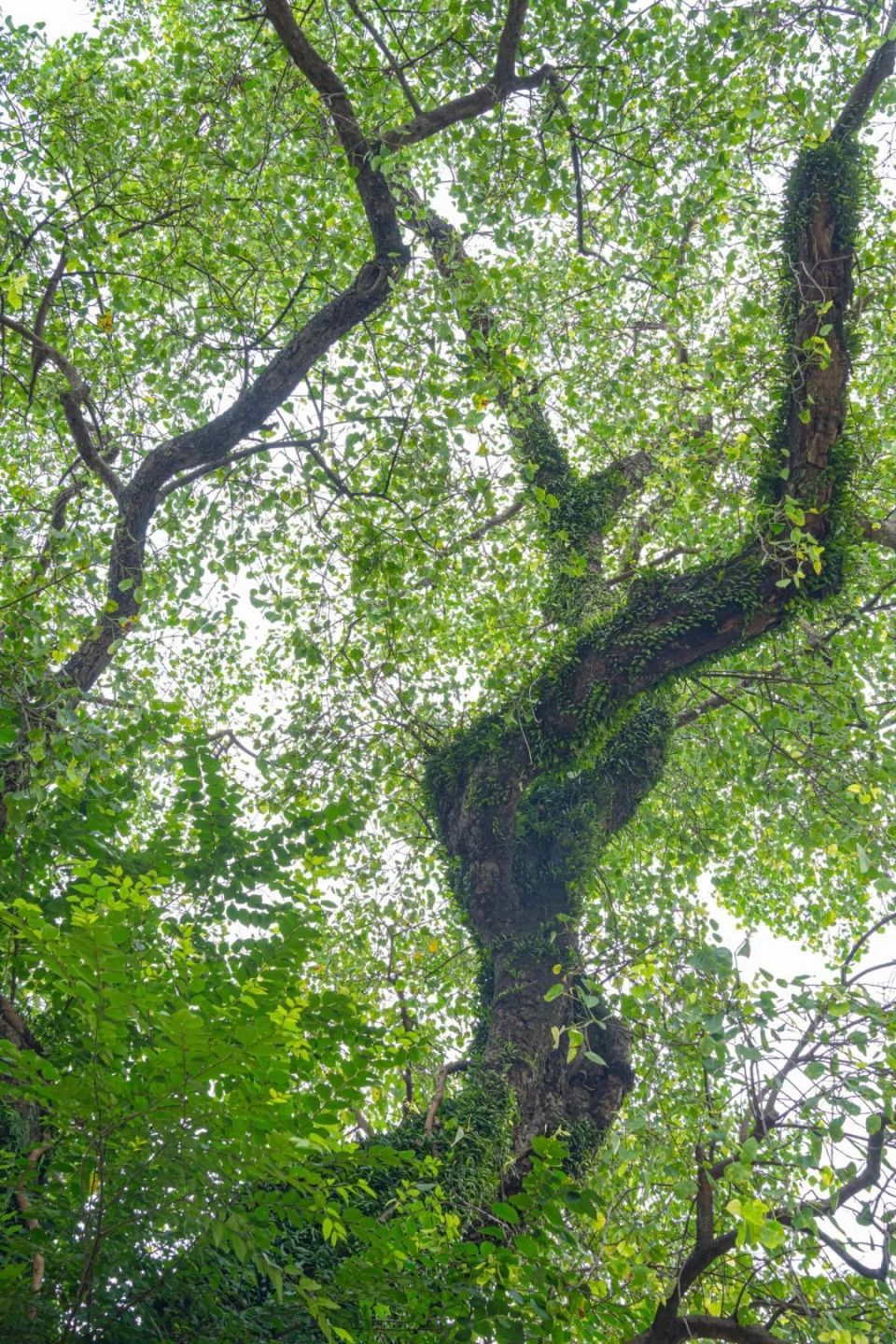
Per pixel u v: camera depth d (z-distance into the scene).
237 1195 4.28
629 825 12.17
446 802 9.48
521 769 8.92
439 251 9.20
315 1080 4.53
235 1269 4.39
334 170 9.54
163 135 9.21
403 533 9.05
